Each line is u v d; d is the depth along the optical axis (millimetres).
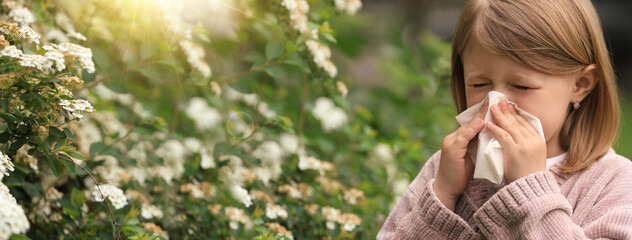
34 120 1487
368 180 2840
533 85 1333
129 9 2168
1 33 1627
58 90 1478
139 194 2146
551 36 1333
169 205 2264
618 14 10164
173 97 3143
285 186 2367
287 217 2201
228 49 3014
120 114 2633
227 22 2803
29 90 1451
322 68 2373
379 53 4809
